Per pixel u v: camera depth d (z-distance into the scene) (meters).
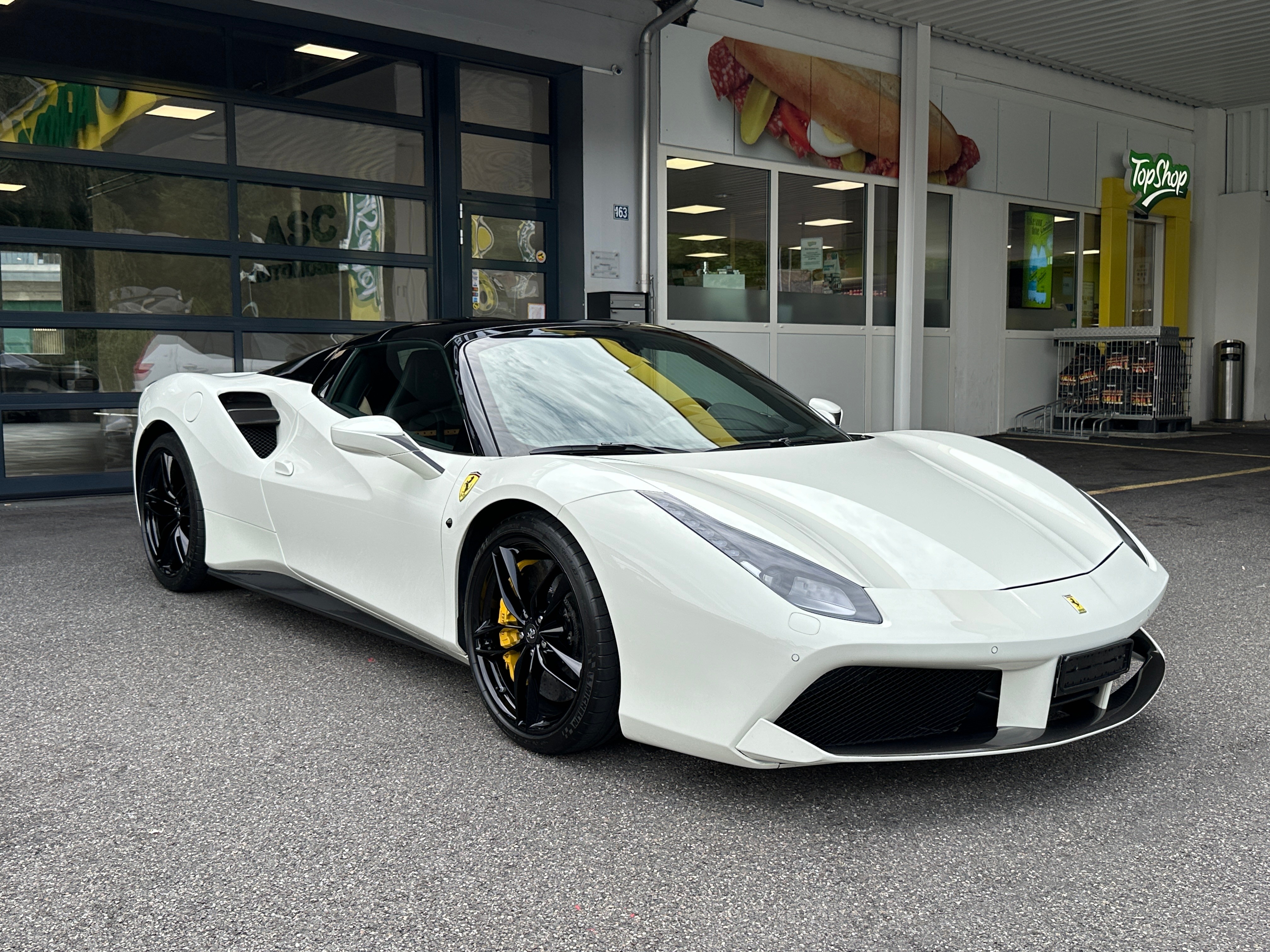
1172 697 2.75
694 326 9.00
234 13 6.68
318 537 3.05
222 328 6.85
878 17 9.84
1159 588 2.34
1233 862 1.84
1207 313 14.08
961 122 10.97
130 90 6.38
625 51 8.38
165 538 3.88
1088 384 12.03
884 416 10.52
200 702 2.68
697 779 2.20
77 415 6.33
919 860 1.85
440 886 1.76
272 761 2.30
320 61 7.14
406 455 2.61
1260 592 4.00
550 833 1.96
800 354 9.77
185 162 6.61
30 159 6.05
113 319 6.41
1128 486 7.15
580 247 8.34
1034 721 2.04
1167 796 2.12
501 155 8.12
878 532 2.18
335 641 3.26
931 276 10.97
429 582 2.63
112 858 1.86
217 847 1.90
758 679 1.89
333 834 1.95
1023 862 1.84
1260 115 13.72
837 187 9.91
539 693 2.36
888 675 1.97
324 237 7.27
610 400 2.79
